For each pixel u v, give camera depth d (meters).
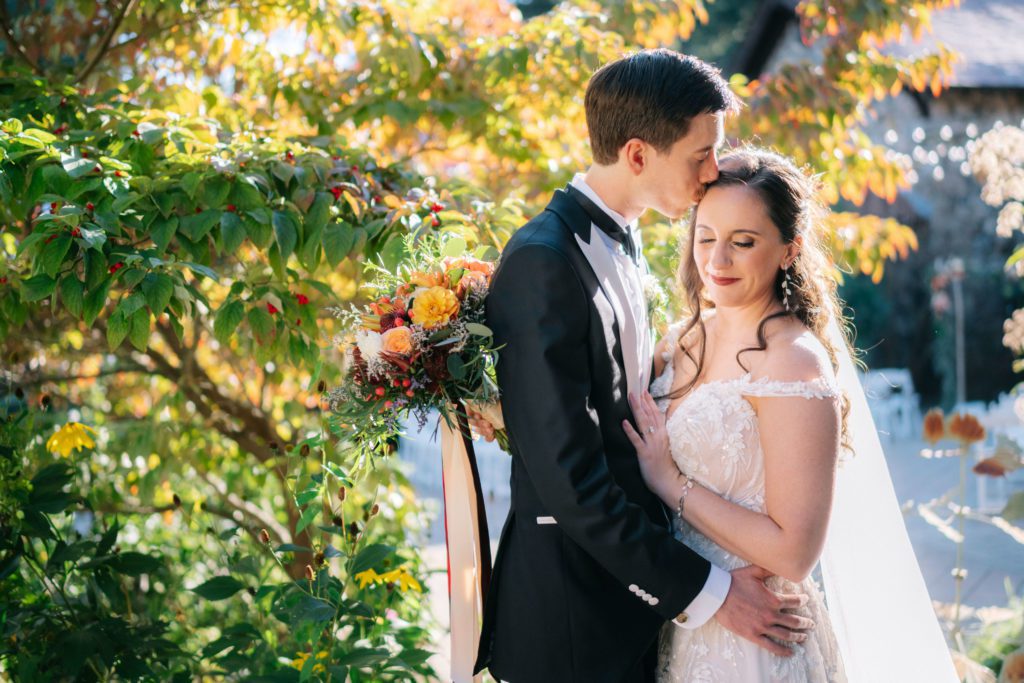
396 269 2.30
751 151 2.03
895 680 2.20
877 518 2.21
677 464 2.00
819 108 3.78
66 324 3.54
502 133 3.63
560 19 3.43
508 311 1.88
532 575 1.99
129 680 2.63
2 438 2.76
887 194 3.95
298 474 2.62
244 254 3.48
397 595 2.96
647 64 1.89
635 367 2.00
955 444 7.97
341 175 2.76
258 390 4.32
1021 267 3.22
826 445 1.85
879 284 11.19
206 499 3.93
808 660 1.97
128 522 4.04
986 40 9.45
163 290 2.29
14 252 2.67
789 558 1.84
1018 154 3.17
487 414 2.10
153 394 4.28
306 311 2.66
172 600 3.37
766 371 1.91
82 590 3.08
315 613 2.40
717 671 1.93
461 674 2.16
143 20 3.47
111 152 2.67
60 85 2.94
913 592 2.21
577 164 3.69
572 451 1.81
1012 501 2.93
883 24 3.85
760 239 1.92
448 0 3.84
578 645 1.95
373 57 3.43
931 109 9.48
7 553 2.72
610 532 1.81
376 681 2.73
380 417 2.01
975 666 2.75
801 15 3.95
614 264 1.96
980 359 9.83
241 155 2.64
